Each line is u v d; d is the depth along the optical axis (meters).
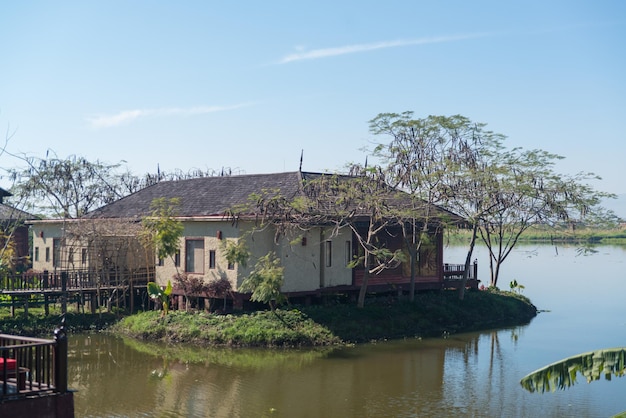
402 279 33.28
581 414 18.08
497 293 37.03
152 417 17.66
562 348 26.47
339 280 31.05
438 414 18.02
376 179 28.47
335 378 21.67
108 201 48.50
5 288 30.30
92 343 26.88
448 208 33.09
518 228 43.81
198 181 36.44
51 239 37.75
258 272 27.50
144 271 32.47
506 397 19.66
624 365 10.79
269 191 30.89
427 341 27.80
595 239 85.44
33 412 12.00
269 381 21.27
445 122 29.66
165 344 26.69
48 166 46.09
